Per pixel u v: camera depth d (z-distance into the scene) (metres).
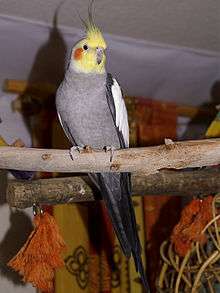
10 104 2.11
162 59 1.88
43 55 1.78
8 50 1.75
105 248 2.03
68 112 1.39
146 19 1.63
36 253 1.29
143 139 2.15
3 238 2.00
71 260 1.91
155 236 2.06
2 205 2.01
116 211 1.35
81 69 1.38
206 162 1.21
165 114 2.23
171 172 1.48
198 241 1.42
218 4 1.57
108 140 1.41
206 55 1.89
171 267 1.66
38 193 1.34
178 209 2.14
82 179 1.40
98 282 2.01
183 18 1.64
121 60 1.86
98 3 1.53
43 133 2.04
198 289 1.45
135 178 1.44
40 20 1.60
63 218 1.91
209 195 1.49
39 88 2.00
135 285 1.98
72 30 1.65
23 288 2.01
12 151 1.19
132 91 2.13
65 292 1.87
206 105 2.34
